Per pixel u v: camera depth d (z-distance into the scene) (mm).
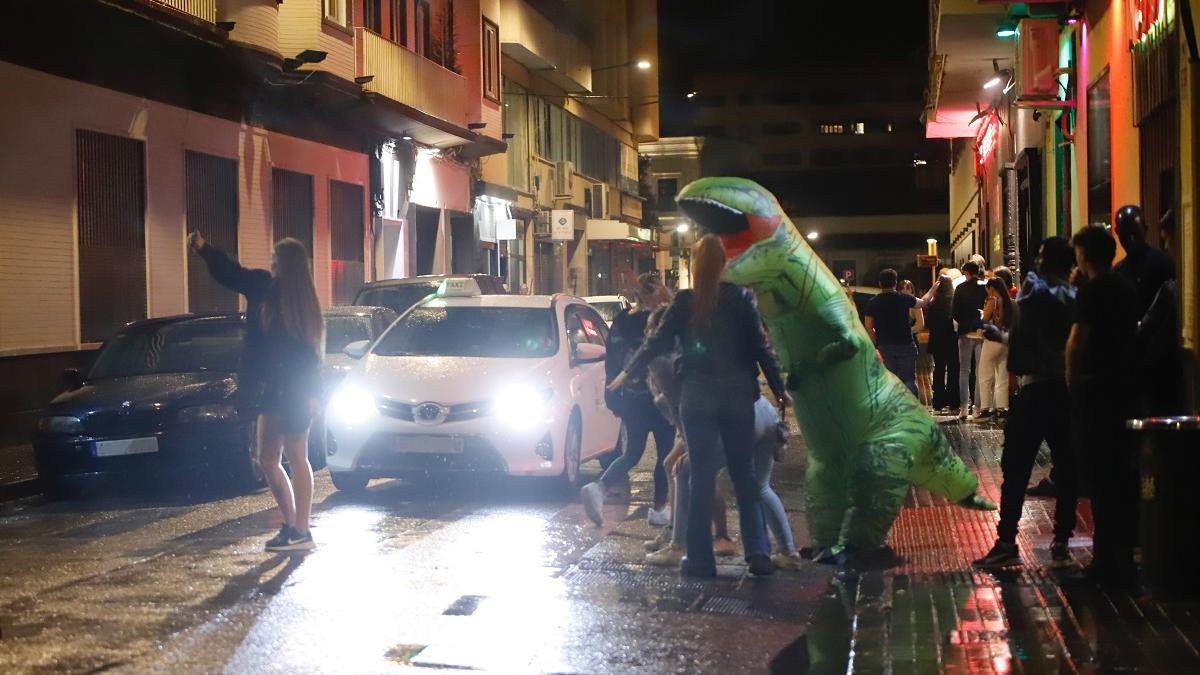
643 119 61000
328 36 25438
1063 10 19562
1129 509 7547
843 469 8727
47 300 17609
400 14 30250
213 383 12617
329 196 27406
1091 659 5785
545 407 11594
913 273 102750
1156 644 6027
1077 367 7445
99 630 6746
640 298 9750
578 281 49688
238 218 23109
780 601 7469
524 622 6957
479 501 11484
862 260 106750
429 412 11422
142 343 13586
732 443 7953
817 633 6641
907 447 8586
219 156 22531
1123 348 7410
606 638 6621
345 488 11898
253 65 21969
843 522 8742
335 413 11648
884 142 112625
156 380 12719
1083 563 8141
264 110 24234
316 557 8828
